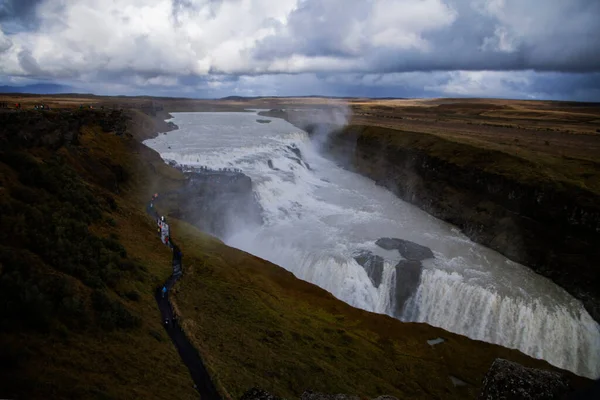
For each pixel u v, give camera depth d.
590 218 42.00
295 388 24.17
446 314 41.41
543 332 38.22
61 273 23.94
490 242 51.16
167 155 66.31
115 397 17.05
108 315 22.81
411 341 35.12
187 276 34.53
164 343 24.14
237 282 36.88
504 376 13.07
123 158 54.66
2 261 21.56
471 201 57.44
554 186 46.75
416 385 28.97
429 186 65.62
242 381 22.48
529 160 55.69
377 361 30.69
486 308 39.97
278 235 51.69
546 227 46.72
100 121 59.22
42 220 27.39
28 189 30.39
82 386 16.89
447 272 44.09
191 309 29.53
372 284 44.19
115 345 21.23
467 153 63.81
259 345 27.62
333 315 36.81
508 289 41.62
